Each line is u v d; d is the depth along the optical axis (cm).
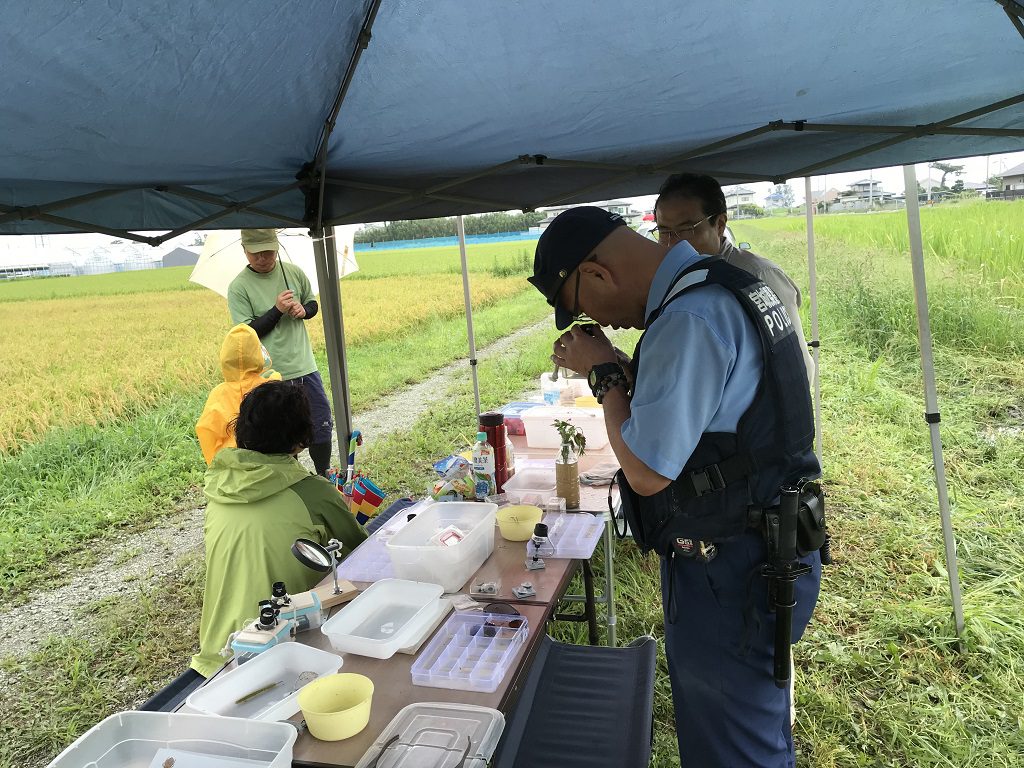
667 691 269
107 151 204
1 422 811
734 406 137
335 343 367
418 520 202
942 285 850
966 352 743
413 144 260
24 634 370
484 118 236
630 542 393
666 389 132
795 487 141
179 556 462
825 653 285
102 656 340
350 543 233
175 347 1241
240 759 113
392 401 910
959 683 266
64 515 543
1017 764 224
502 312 1617
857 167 278
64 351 1222
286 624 160
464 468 250
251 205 278
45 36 136
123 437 741
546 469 268
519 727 174
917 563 358
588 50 191
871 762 229
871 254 1083
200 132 210
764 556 143
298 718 131
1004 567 346
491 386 921
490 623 160
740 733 151
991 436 543
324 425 452
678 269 143
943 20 179
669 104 232
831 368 744
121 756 116
